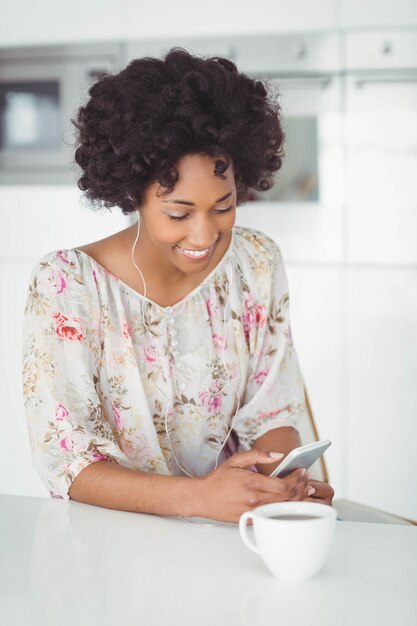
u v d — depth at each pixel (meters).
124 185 1.41
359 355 3.48
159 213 1.40
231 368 1.69
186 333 1.64
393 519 1.84
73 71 3.59
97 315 1.57
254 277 1.75
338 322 3.49
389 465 3.47
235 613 0.98
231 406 1.71
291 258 3.52
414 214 3.43
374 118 3.43
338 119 3.44
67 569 1.12
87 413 1.50
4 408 3.61
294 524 1.04
